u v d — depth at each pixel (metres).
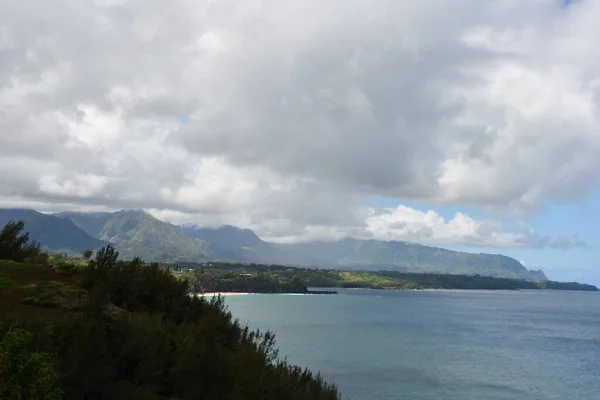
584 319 169.38
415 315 172.25
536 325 143.50
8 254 28.95
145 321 16.20
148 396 13.04
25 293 19.58
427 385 55.78
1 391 8.83
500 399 50.97
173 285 23.89
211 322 19.80
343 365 66.38
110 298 20.72
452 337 107.94
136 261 24.20
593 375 65.81
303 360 69.19
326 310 188.38
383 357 75.12
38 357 9.69
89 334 13.19
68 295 19.56
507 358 79.56
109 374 12.88
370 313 177.00
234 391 15.05
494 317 171.50
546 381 61.22
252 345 22.17
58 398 9.71
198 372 14.41
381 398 48.56
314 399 20.27
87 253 30.05
